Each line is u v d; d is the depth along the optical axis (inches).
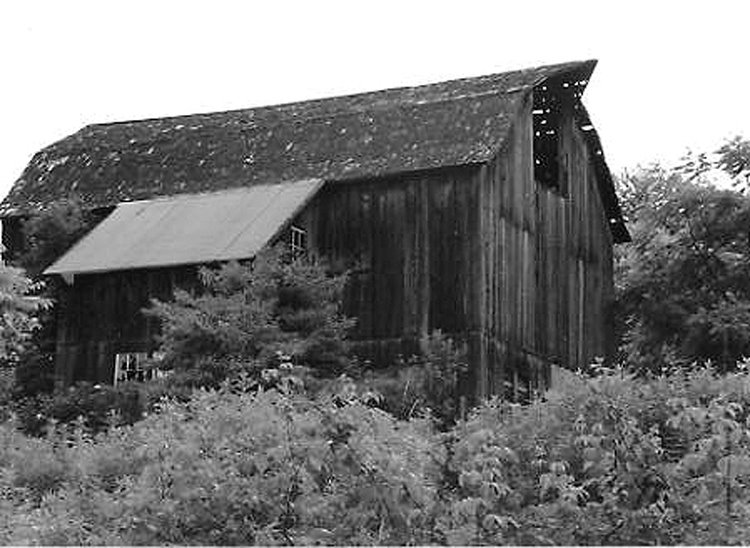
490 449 367.9
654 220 1149.7
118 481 390.6
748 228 1112.8
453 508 351.9
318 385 730.2
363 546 343.6
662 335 1122.0
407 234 986.1
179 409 417.1
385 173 979.9
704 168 1160.8
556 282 1110.4
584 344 1159.6
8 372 1038.4
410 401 804.0
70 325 997.2
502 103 1010.1
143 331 968.9
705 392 384.2
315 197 1016.2
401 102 1075.3
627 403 377.4
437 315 965.2
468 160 951.6
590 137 1194.0
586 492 364.8
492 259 979.3
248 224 941.2
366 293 989.8
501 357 980.6
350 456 348.2
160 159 1121.4
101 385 928.9
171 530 352.5
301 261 903.1
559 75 1087.6
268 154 1072.2
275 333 784.3
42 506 421.7
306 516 349.7
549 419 384.8
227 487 350.6
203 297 810.2
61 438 615.5
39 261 1047.6
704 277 1133.7
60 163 1165.7
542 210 1093.1
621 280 1316.4
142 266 920.3
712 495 361.1
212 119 1197.7
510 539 360.5
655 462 365.4
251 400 376.2
